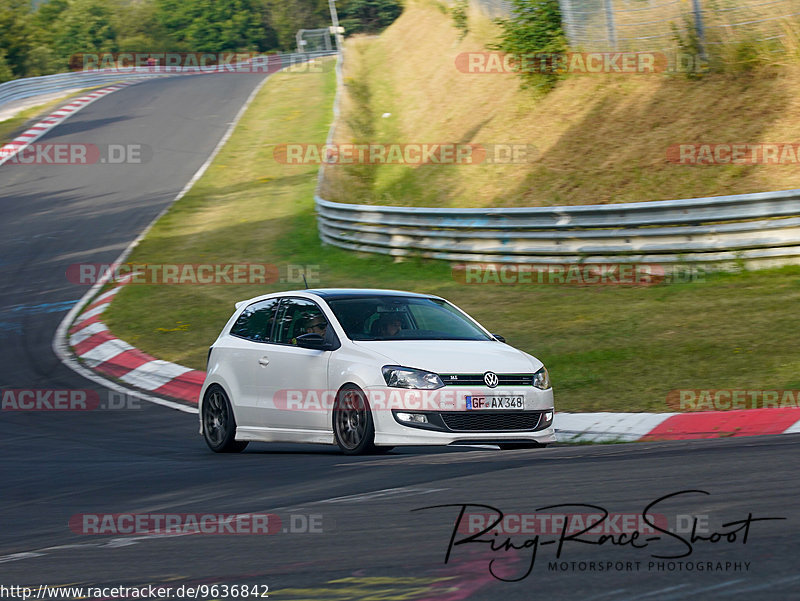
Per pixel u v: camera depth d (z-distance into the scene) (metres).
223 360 15.74
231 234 40.66
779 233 23.86
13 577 7.42
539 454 12.30
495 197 34.22
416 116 51.19
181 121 68.81
